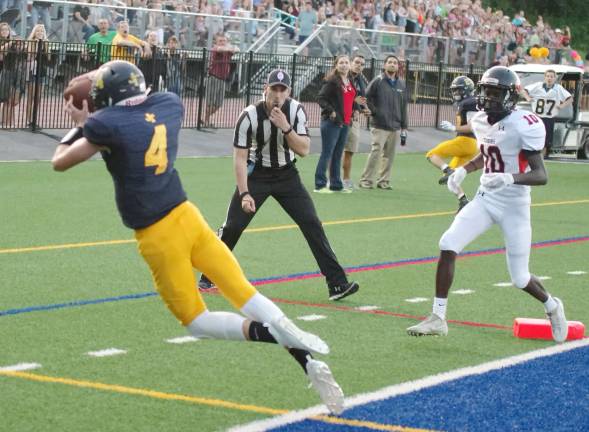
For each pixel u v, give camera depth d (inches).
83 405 555.8
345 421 539.5
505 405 575.8
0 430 514.0
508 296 869.8
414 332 703.1
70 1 2234.3
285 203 834.8
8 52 1862.7
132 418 537.3
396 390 595.5
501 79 694.5
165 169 544.4
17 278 874.8
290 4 2800.2
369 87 1594.5
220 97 2187.5
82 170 1633.9
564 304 848.9
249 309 545.6
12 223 1147.9
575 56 3371.1
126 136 533.0
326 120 1507.1
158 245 540.7
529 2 4451.3
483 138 712.4
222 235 835.4
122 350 665.0
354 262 1010.1
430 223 1286.9
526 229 709.9
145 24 2301.9
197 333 551.2
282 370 629.9
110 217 1214.9
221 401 568.1
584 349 703.1
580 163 2197.3
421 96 2610.7
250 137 818.8
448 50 2886.3
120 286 857.5
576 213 1434.5
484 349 695.1
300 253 1038.4
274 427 527.5
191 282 547.2
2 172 1578.5
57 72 1956.2
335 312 794.8
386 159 1610.5
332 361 655.1
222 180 1608.0
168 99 555.2
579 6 4564.5
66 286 851.4
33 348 663.8
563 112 2228.1
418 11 3196.4
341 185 1545.3
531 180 692.7
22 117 1909.4
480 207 710.5
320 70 2493.8
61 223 1160.2
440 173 1898.4
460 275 955.3
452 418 550.6
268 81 810.8
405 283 912.9
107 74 541.3
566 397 593.6
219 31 2453.2
